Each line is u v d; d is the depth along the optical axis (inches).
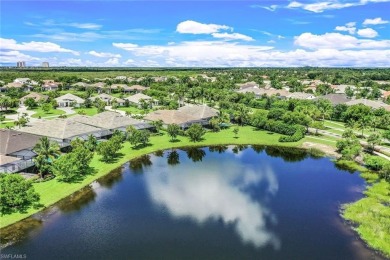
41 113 5910.4
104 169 3189.0
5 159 2832.2
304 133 4680.1
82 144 3481.8
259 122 5078.7
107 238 2020.2
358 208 2427.4
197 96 7795.3
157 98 7760.8
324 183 2972.4
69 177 2893.7
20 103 6870.1
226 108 6461.6
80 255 1846.7
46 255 1839.3
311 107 5502.0
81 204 2464.3
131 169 3275.1
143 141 3966.5
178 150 3983.8
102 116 4475.9
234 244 1980.8
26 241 1964.8
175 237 2048.5
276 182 3004.4
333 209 2453.2
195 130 4256.9
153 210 2395.4
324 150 4001.0
